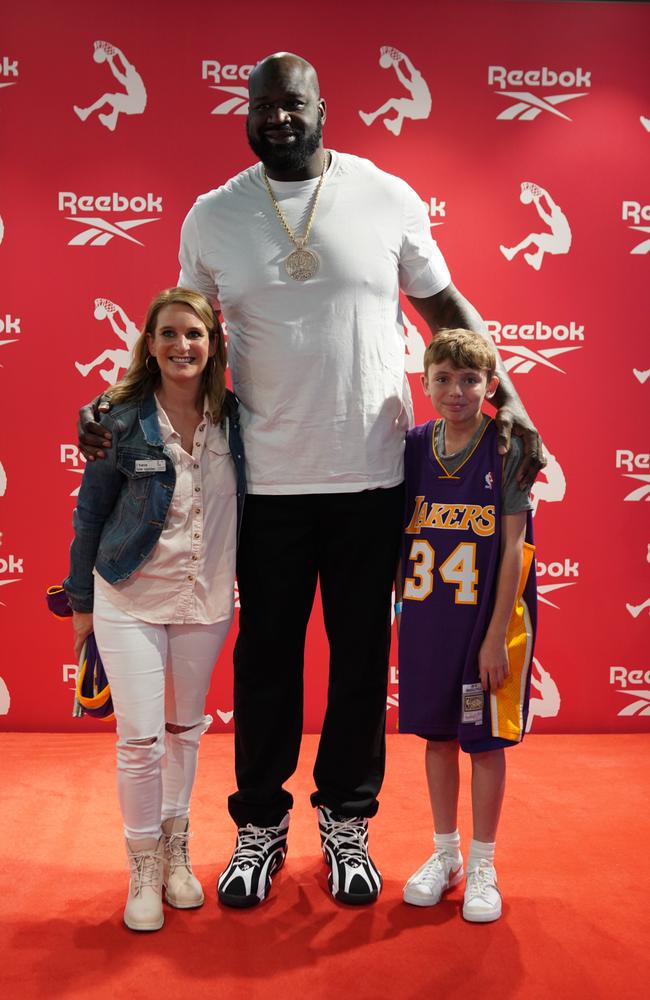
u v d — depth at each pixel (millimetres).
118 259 3398
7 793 2879
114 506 2035
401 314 2225
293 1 3373
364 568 2162
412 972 1875
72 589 2070
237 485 2094
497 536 2072
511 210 3451
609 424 3508
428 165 3430
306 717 3545
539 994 1796
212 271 2152
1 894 2205
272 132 2025
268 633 2188
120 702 2021
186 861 2199
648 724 3580
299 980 1847
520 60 3420
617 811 2738
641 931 2033
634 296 3484
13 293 3387
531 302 3469
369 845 2486
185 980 1844
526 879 2283
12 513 3439
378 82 3402
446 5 3402
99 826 2623
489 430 2121
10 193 3365
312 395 2059
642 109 3449
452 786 2209
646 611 3559
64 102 3354
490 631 2064
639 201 3465
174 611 2033
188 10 3355
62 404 3422
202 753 3277
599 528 3533
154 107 3371
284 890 2234
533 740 3471
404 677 2156
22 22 3330
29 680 3492
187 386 2002
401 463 2203
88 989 1810
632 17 3428
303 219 2088
